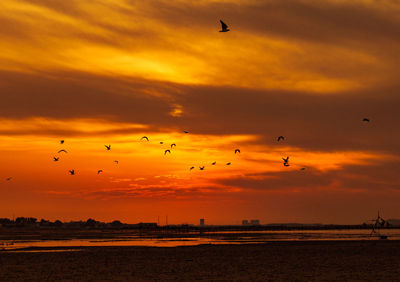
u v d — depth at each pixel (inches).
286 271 1603.1
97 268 1704.0
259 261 1918.1
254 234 6412.4
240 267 1716.3
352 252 2332.7
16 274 1555.1
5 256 2176.4
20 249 2719.0
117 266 1760.6
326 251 2399.1
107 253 2330.2
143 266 1758.1
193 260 1967.3
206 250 2508.6
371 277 1456.7
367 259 1991.9
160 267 1726.1
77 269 1676.9
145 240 4131.4
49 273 1576.0
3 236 5447.8
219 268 1689.2
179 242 3663.9
